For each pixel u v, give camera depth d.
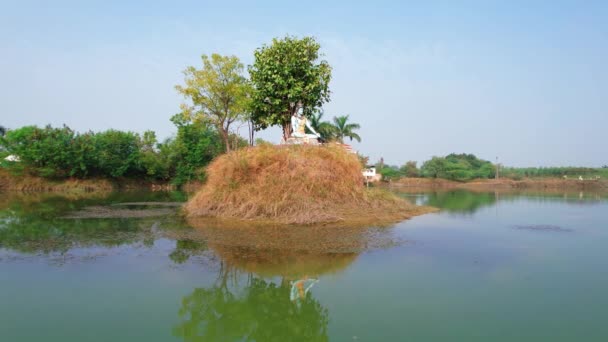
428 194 34.94
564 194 34.84
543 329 5.16
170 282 7.14
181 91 28.56
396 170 67.69
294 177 14.56
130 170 43.69
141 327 5.30
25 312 5.76
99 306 6.01
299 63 21.64
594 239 11.15
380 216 14.70
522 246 10.12
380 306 5.98
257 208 14.00
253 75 22.69
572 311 5.77
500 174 63.12
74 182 39.78
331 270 7.82
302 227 12.42
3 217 15.66
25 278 7.33
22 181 38.25
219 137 45.06
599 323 5.35
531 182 53.41
